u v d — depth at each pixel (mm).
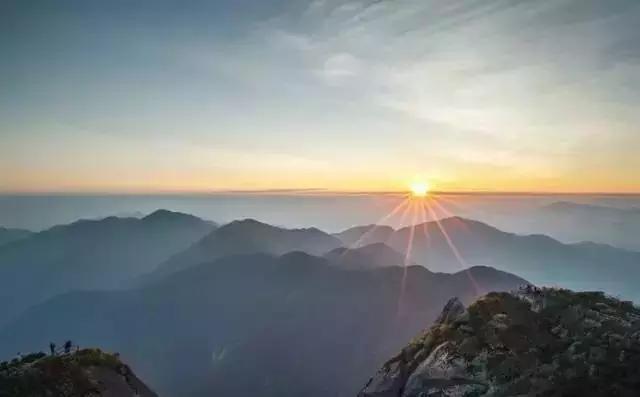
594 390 20156
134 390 27797
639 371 20766
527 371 23047
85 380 25625
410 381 27203
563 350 24547
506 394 21734
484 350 26062
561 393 20422
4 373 24469
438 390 24484
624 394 19609
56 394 24000
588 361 22109
